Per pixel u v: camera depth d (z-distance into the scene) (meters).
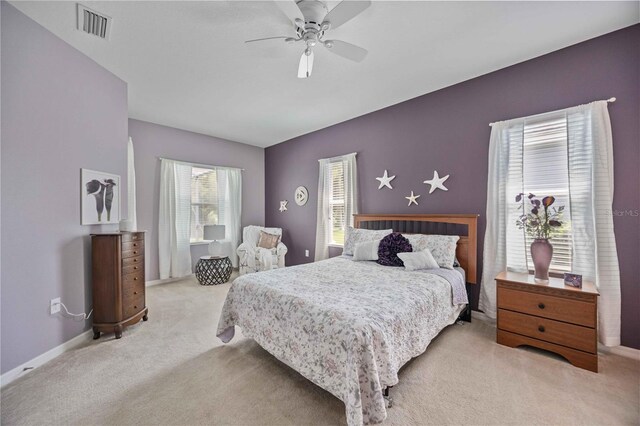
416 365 2.04
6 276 1.90
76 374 1.95
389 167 3.76
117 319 2.52
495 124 2.77
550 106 2.50
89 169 2.55
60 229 2.28
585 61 2.32
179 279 4.68
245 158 5.67
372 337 1.49
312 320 1.69
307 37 1.95
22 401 1.67
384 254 3.01
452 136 3.14
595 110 2.21
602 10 1.95
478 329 2.65
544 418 1.52
